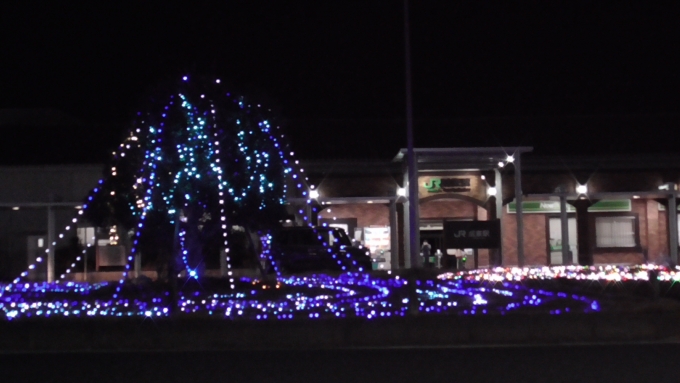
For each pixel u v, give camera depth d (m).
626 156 32.75
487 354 13.04
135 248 19.58
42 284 23.11
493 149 29.12
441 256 33.22
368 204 34.84
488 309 17.00
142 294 20.02
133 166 19.28
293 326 14.63
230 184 18.94
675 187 33.00
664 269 21.66
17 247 31.58
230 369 11.89
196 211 18.97
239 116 19.42
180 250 19.02
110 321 14.83
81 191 31.67
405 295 19.56
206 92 19.11
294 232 25.64
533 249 35.41
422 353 13.27
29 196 31.62
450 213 35.31
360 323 14.66
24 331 14.54
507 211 35.47
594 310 15.97
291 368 11.91
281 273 23.80
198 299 19.67
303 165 32.12
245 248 24.33
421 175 32.84
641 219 35.31
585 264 32.97
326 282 21.97
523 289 21.52
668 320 14.73
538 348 13.70
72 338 14.53
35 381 11.09
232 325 14.65
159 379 11.15
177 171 18.19
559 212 35.53
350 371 11.58
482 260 35.44
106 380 11.11
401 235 34.47
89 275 29.77
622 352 13.01
